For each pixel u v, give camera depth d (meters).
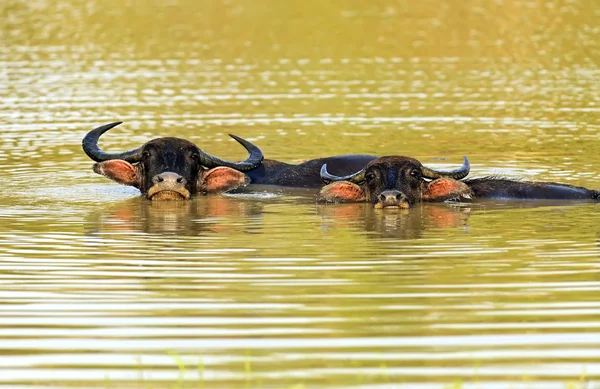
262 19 104.06
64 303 28.16
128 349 24.66
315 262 32.25
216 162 45.22
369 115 62.88
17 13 108.12
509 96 68.44
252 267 31.69
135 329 26.02
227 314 27.02
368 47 88.88
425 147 54.22
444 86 72.12
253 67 79.62
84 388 22.36
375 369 23.11
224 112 63.84
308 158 51.91
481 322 26.09
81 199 43.41
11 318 26.97
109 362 23.88
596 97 67.56
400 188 42.94
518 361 23.52
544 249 33.72
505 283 29.53
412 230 37.22
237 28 98.62
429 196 43.44
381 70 78.44
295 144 55.31
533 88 71.06
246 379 22.61
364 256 33.06
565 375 22.66
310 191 46.12
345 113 63.47
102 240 35.59
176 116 62.56
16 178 47.38
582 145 54.09
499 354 23.95
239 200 43.84
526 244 34.47
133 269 31.61
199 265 32.00
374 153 52.81
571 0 113.25
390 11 108.50
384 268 31.44
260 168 48.31
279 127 59.59
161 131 58.44
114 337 25.47
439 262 32.12
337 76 75.88
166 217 39.88
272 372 23.02
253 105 66.00
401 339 24.97
